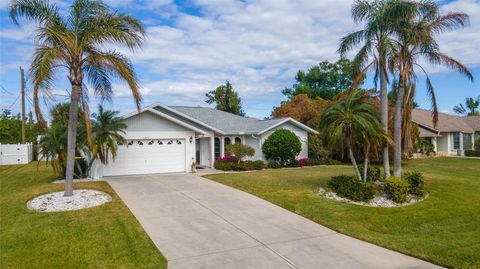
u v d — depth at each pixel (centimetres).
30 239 748
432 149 3175
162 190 1333
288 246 743
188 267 629
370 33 1348
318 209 1041
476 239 801
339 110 1214
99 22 1105
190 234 812
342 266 639
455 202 1180
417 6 1259
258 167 2144
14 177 1783
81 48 1092
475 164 2477
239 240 776
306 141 2509
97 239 752
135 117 1825
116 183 1499
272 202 1131
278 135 2284
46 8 1088
